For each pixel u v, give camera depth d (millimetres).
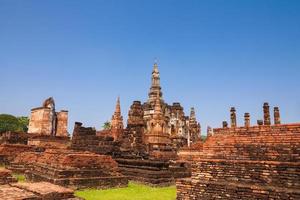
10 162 27266
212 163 12531
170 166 21969
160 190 18250
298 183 10234
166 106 57781
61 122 41250
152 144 33469
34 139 34531
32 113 40594
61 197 12109
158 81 58344
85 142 29672
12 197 10734
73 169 17266
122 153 28547
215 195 11609
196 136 57281
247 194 10758
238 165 11820
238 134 13188
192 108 59250
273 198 10117
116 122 54656
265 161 11219
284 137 11758
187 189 12523
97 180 17797
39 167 19391
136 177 21781
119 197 15047
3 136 35500
